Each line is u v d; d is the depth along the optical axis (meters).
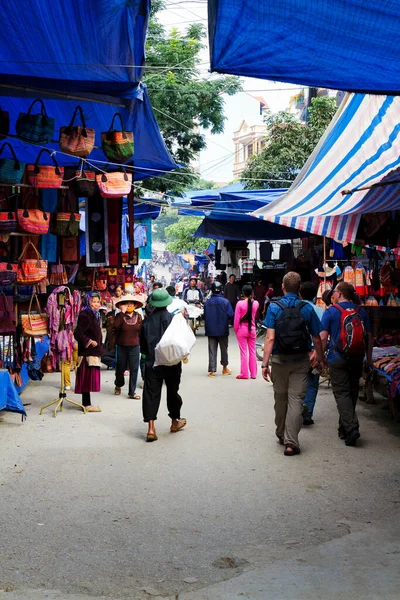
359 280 14.29
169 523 5.73
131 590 4.48
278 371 8.05
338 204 11.02
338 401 8.34
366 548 5.16
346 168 11.15
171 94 22.58
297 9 4.64
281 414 8.23
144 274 33.94
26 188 10.61
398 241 10.88
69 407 11.00
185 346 8.56
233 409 10.77
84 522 5.76
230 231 21.91
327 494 6.49
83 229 16.86
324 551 5.11
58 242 11.94
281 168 25.64
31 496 6.45
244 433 9.05
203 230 21.97
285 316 7.95
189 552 5.12
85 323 10.47
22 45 6.36
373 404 10.81
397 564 4.85
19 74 7.29
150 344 8.68
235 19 4.84
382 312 12.16
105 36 6.21
